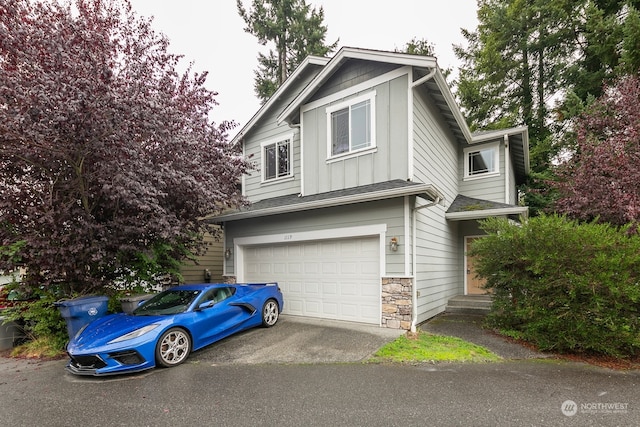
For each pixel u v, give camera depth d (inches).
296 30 796.0
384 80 316.8
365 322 293.9
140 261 292.0
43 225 240.7
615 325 194.2
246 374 185.3
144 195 244.1
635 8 506.0
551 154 608.4
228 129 339.0
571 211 397.7
